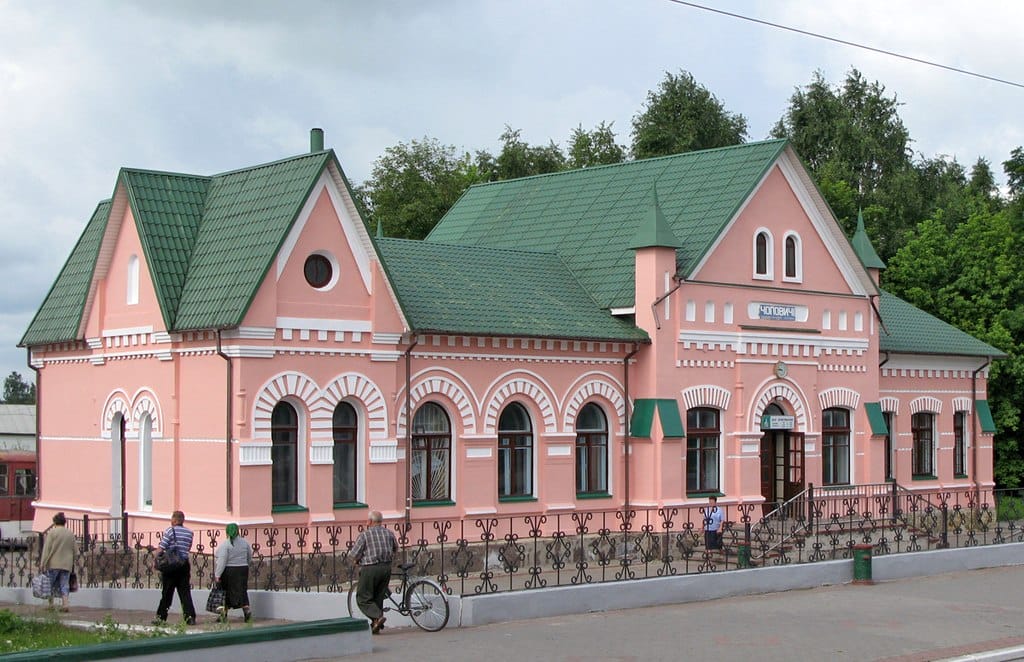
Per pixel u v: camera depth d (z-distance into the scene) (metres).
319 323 32.28
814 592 30.28
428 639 23.12
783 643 22.98
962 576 33.72
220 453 31.47
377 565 24.23
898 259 62.28
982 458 50.75
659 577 28.17
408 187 77.06
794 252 42.50
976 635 24.30
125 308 34.75
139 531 33.97
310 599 26.44
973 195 85.94
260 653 20.22
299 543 30.62
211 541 29.59
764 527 36.19
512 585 28.86
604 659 21.16
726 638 23.42
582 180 46.25
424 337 34.56
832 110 83.94
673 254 38.88
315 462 32.22
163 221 33.94
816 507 39.66
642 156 82.19
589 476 38.56
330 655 21.09
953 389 49.88
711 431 40.06
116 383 35.31
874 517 42.62
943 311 60.09
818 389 42.84
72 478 37.44
